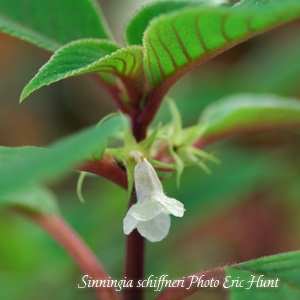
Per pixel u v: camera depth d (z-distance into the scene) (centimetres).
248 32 24
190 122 53
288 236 53
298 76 54
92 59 26
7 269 47
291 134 51
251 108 34
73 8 31
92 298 45
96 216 47
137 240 30
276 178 51
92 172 27
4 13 31
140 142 27
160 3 30
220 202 45
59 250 45
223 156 47
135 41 30
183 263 52
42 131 76
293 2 21
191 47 26
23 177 20
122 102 29
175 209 27
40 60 77
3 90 76
